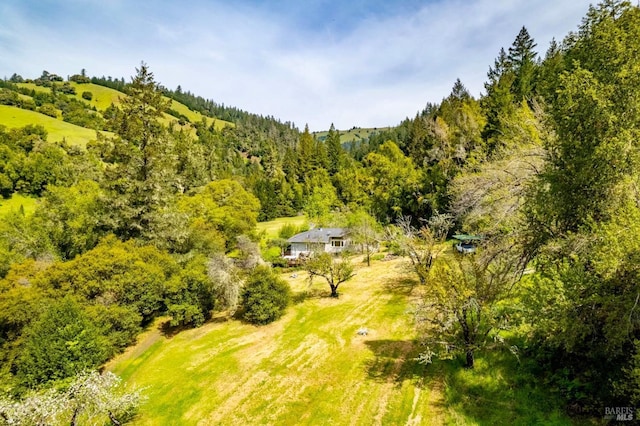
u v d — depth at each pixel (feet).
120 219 89.76
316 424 37.88
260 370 51.03
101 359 52.03
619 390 27.09
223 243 105.60
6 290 59.11
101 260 64.03
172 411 42.80
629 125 30.32
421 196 132.77
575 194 33.96
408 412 37.40
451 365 44.24
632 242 25.91
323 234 140.05
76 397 34.58
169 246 92.58
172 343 63.21
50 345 47.34
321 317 70.03
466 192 66.59
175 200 116.37
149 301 66.44
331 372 48.62
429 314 46.55
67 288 59.62
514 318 39.09
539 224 38.06
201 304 71.82
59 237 91.30
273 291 71.41
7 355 49.67
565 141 34.42
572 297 28.78
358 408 39.63
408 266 81.41
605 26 33.06
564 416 30.58
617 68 31.63
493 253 44.60
